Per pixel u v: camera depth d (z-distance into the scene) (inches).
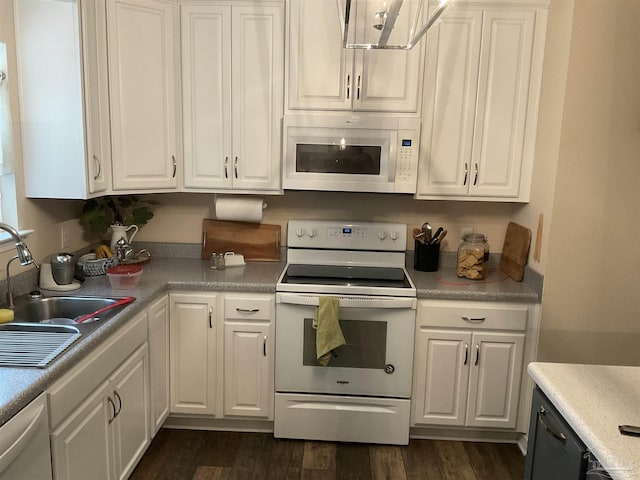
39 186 89.8
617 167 92.7
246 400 104.7
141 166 101.9
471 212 119.1
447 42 101.4
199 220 121.6
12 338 69.3
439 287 101.6
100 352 72.7
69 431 64.9
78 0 84.4
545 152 98.5
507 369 101.3
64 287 91.6
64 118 87.7
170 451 101.1
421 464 99.1
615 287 96.4
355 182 103.8
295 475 94.6
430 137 104.7
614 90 90.3
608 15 88.1
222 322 102.0
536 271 100.7
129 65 97.0
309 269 112.5
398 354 100.8
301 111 104.3
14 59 86.2
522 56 101.7
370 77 101.7
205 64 104.8
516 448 105.6
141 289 93.9
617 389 53.4
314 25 100.9
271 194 112.2
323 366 101.8
